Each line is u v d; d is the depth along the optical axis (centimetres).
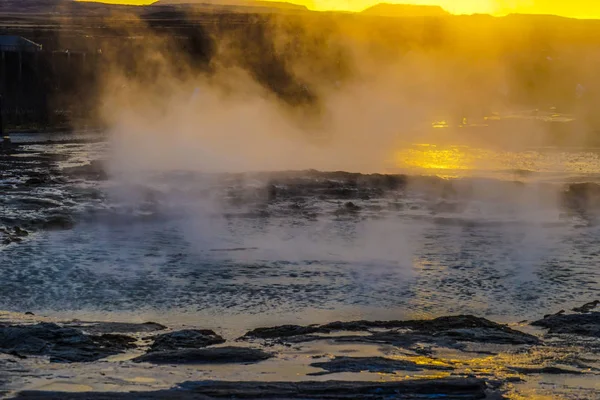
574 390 1352
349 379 1375
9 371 1407
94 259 2509
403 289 2173
